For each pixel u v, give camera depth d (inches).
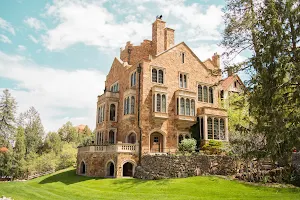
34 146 2625.5
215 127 1266.0
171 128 1213.1
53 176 1289.4
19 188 987.3
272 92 482.9
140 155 1080.8
